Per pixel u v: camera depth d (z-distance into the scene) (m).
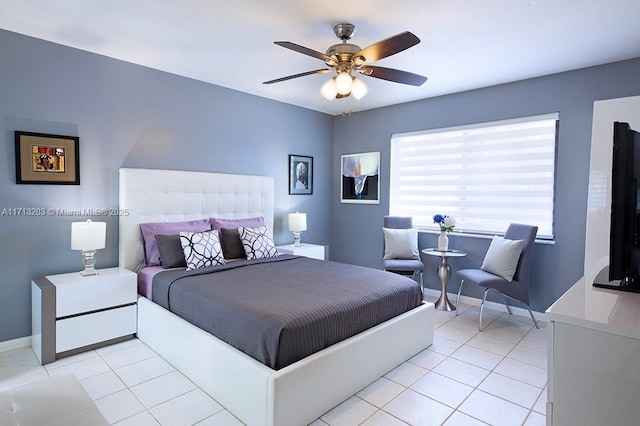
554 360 1.21
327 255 4.94
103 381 2.43
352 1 2.28
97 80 3.25
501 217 4.06
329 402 2.13
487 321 3.68
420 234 4.67
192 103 3.92
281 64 3.46
